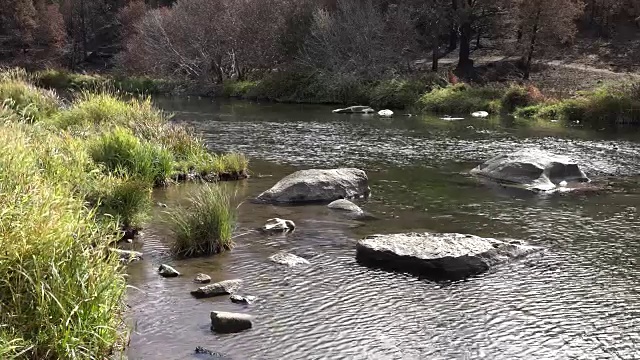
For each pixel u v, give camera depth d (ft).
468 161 52.06
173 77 137.18
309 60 119.96
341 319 20.83
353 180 39.29
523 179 43.29
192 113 88.89
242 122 78.07
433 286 23.99
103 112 51.11
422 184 43.04
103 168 36.45
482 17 123.65
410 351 18.75
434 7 122.21
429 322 20.79
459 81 107.55
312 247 28.45
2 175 20.61
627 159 53.16
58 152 32.45
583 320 21.18
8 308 15.76
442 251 25.96
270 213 34.30
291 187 37.19
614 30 137.18
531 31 112.88
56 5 190.60
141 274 24.34
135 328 19.54
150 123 49.37
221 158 45.88
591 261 27.12
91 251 18.81
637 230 31.99
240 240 29.25
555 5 109.40
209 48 130.62
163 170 41.32
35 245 16.83
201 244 27.25
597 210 36.19
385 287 23.81
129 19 178.50
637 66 117.19
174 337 19.08
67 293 16.34
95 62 187.11
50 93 59.11
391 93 101.81
